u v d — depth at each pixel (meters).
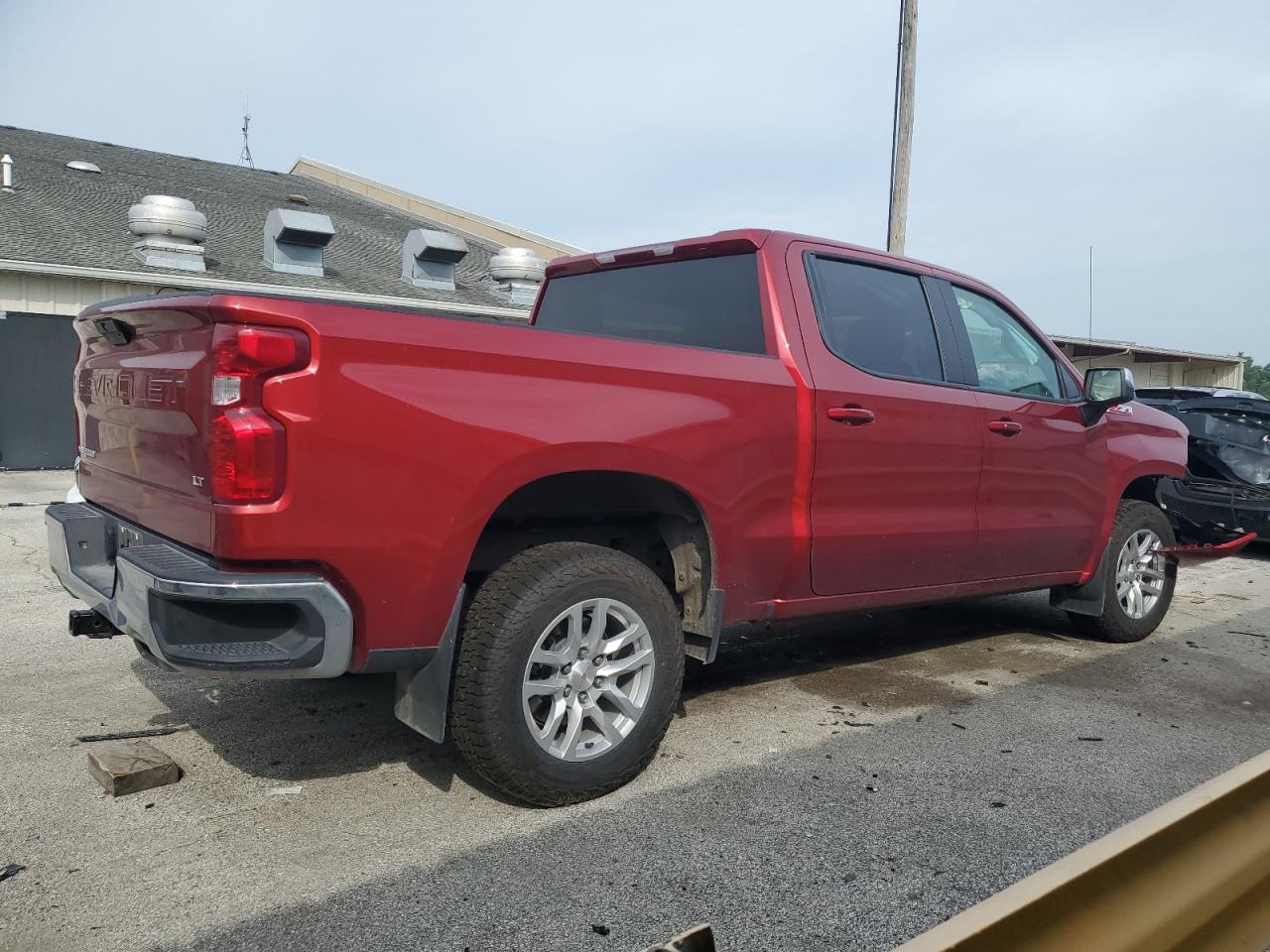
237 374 2.64
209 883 2.68
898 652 5.42
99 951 2.34
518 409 3.06
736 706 4.35
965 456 4.55
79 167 19.48
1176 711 4.41
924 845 2.99
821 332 4.05
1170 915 1.63
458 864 2.81
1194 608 6.95
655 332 4.43
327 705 4.18
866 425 4.09
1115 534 5.55
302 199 22.72
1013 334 5.09
